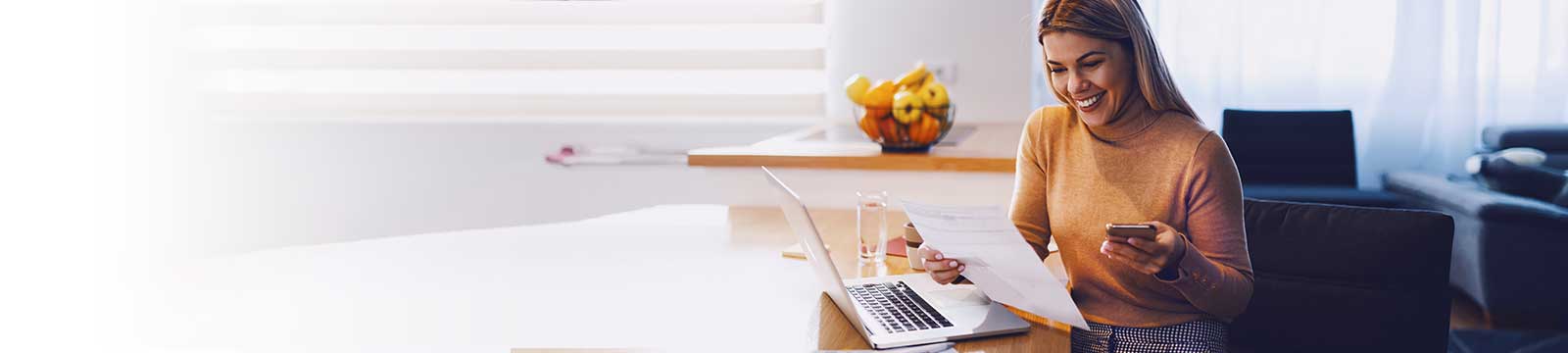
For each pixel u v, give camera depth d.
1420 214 1.64
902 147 2.53
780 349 1.37
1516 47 4.65
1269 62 4.75
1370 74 4.73
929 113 2.47
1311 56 4.72
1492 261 3.35
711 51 4.30
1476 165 3.62
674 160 4.19
